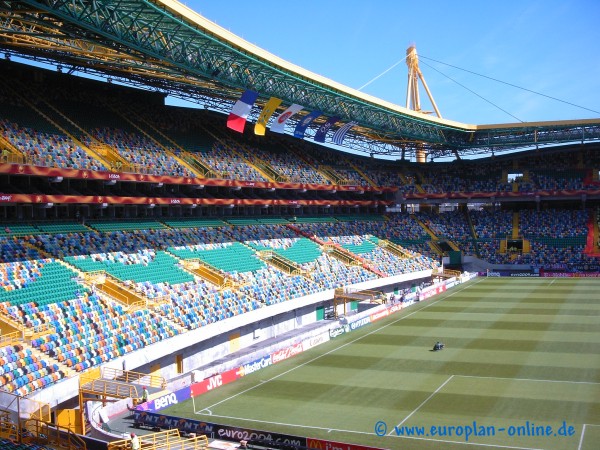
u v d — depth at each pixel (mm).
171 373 45719
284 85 60250
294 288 63500
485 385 36750
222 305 53000
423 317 59750
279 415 33344
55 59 53031
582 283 77875
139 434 31125
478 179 101750
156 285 51094
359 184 91438
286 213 84375
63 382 34062
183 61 48031
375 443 28750
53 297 42094
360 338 51781
